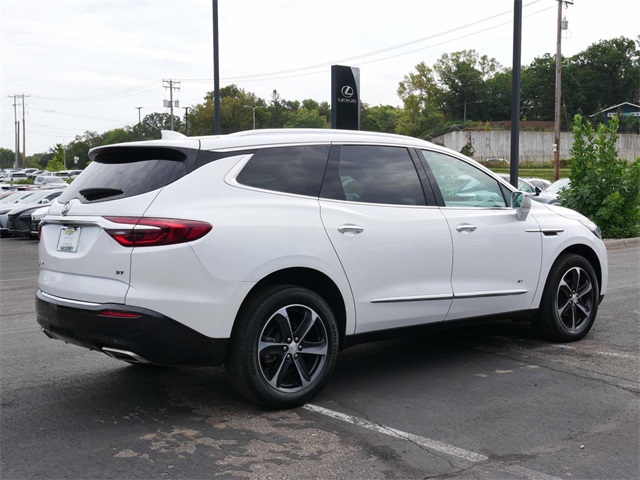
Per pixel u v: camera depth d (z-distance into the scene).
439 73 108.88
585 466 3.70
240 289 4.29
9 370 5.66
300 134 4.93
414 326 5.23
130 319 4.05
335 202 4.85
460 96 108.50
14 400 4.86
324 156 4.94
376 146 5.25
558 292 6.20
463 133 70.25
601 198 16.64
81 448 3.97
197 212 4.23
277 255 4.42
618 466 3.70
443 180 5.55
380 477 3.57
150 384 5.22
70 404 4.76
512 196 6.00
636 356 5.88
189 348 4.19
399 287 5.06
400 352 6.12
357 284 4.82
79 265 4.29
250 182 4.54
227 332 4.27
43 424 4.36
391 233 5.00
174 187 4.27
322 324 4.64
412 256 5.11
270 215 4.49
